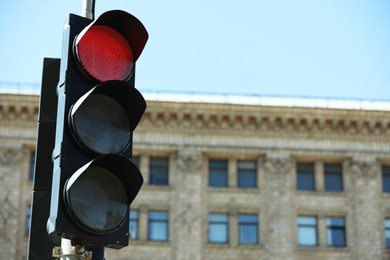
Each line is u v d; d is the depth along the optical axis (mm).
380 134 72375
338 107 71562
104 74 6477
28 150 69562
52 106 6992
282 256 68188
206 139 71000
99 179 5914
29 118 69750
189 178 69750
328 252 68750
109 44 6566
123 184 6023
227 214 69250
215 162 71125
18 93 69125
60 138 6117
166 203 68812
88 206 5828
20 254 65812
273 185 70375
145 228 67750
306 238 69375
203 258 67500
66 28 6586
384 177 72000
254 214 69625
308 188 71062
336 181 71625
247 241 68812
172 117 70875
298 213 69875
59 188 5879
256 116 71125
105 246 6031
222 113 70875
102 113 6254
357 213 70188
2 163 68312
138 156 70500
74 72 6387
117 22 6547
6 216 66562
